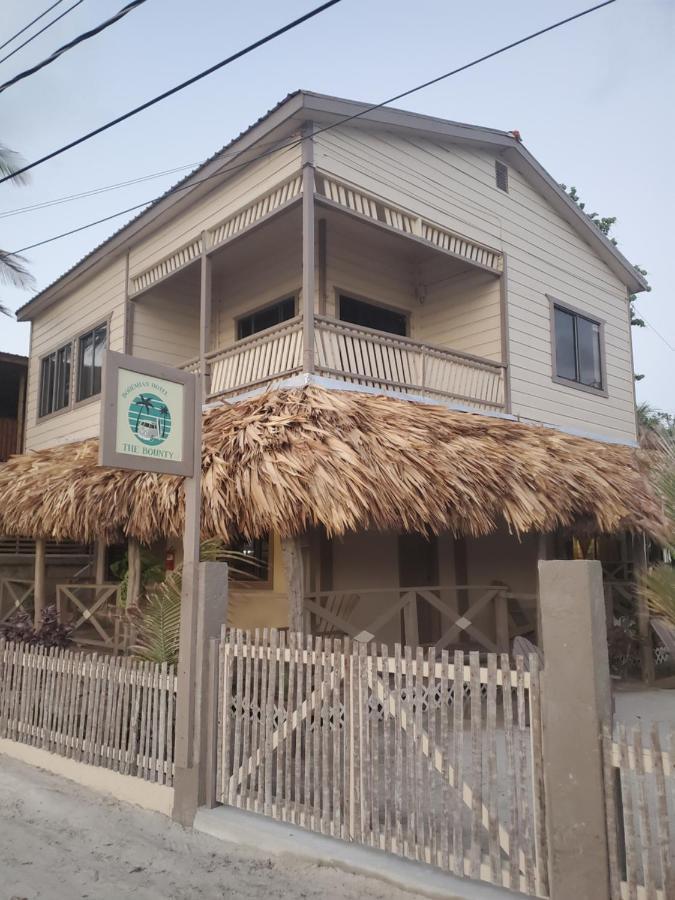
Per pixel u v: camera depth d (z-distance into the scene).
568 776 3.65
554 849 3.65
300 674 4.90
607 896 3.49
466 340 12.31
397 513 6.77
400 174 10.81
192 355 13.70
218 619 5.54
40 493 9.45
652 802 5.02
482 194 12.07
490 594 9.35
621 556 12.72
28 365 16.61
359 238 11.97
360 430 7.44
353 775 4.57
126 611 8.80
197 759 5.29
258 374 9.69
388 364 9.91
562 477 8.86
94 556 14.62
